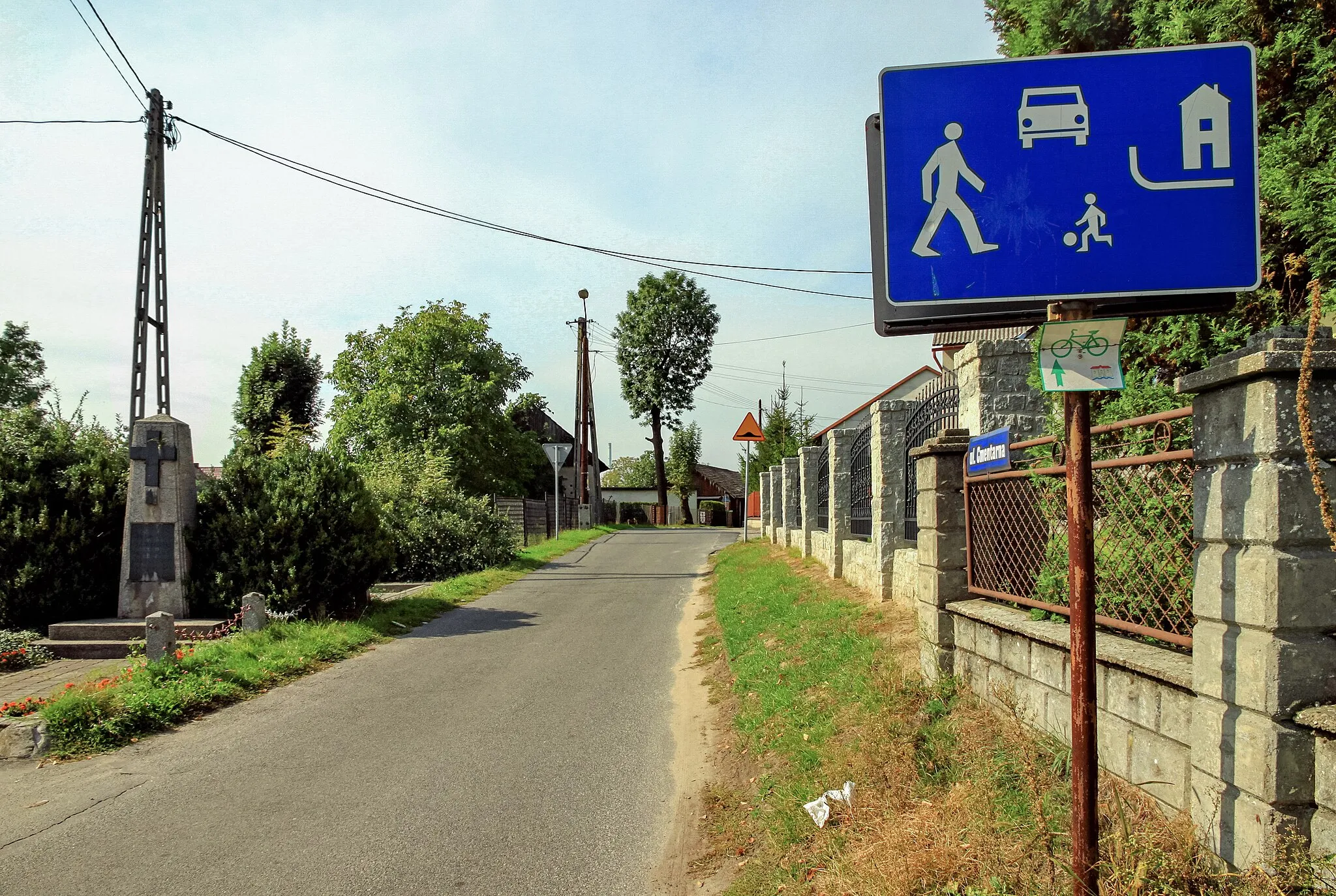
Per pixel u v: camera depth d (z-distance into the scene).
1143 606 3.87
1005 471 5.00
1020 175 3.21
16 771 6.04
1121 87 3.18
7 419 11.34
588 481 43.53
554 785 5.67
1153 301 3.24
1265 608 2.73
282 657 9.23
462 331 34.69
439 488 19.95
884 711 5.40
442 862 4.54
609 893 4.21
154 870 4.45
